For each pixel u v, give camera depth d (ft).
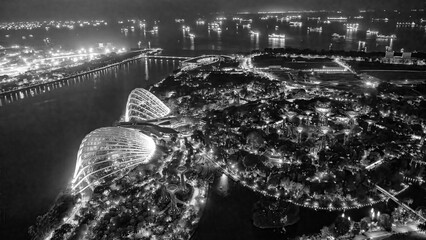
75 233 517.96
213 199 619.67
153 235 507.30
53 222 545.44
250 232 533.96
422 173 647.56
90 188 643.86
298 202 596.70
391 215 535.60
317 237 499.51
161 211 567.18
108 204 591.37
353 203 586.86
